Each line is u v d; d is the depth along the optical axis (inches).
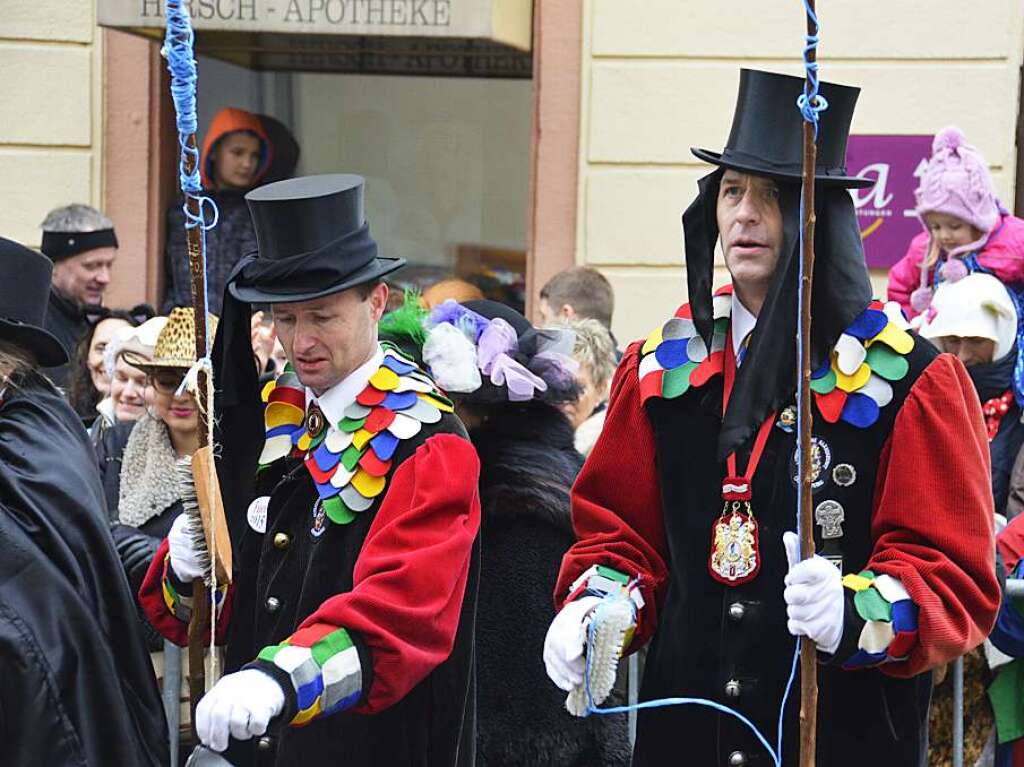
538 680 213.6
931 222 332.2
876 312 176.9
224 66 455.2
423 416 182.5
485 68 453.1
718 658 176.9
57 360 190.1
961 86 429.7
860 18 430.9
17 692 168.1
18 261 185.3
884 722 174.9
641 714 183.9
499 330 227.9
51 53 439.5
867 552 174.1
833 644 163.2
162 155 442.6
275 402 194.4
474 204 456.4
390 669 167.6
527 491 217.0
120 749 172.9
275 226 177.8
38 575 171.2
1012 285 323.0
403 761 182.9
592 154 439.2
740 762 175.0
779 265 173.0
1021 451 277.3
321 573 180.7
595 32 437.4
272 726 161.5
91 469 183.8
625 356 189.8
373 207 459.8
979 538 168.7
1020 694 244.4
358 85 457.1
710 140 436.1
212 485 175.8
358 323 182.2
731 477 176.9
